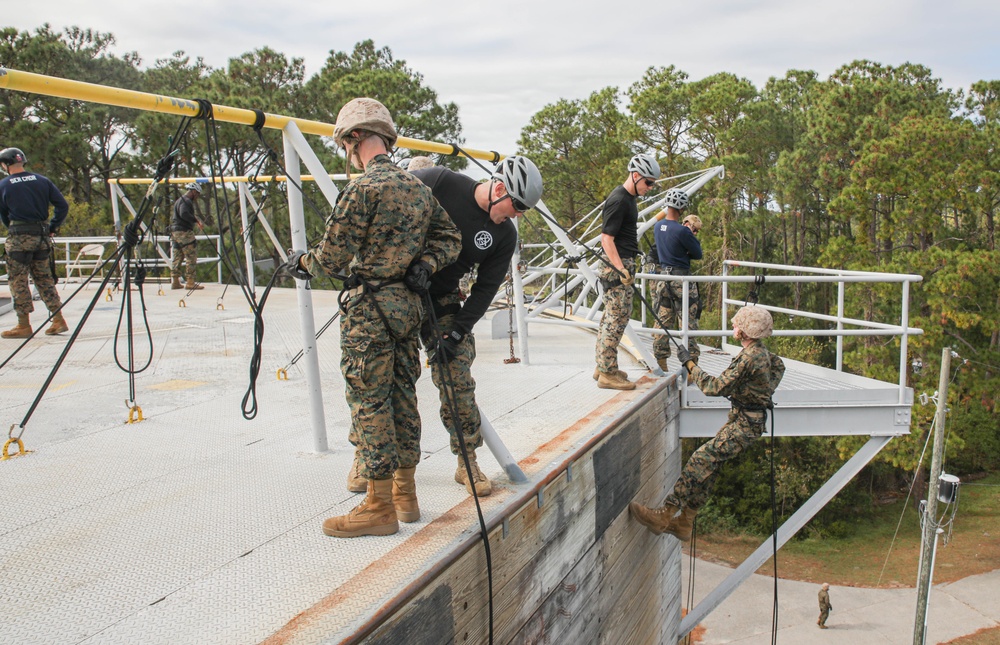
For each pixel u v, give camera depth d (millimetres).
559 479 3920
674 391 6383
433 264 2865
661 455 5996
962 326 21406
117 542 3055
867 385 6559
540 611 3705
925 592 10914
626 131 26969
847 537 22250
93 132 27422
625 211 5496
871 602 17375
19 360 6816
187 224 12570
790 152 26797
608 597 4773
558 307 10578
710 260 29047
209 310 10461
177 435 4582
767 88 32812
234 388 5859
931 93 28438
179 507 3432
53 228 7586
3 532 3152
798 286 30422
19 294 7535
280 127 3867
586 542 4336
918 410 21250
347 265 2764
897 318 24516
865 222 22859
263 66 27250
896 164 21641
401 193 2719
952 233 26797
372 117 2820
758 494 23516
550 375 6488
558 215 30375
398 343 2963
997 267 20578
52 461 4074
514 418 4988
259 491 3643
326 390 5848
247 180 8891
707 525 23219
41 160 25438
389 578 2652
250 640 2311
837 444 22500
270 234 8992
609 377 5805
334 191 3928
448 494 3514
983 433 24500
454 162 24109
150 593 2629
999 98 28391
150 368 6598
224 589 2648
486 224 3219
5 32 25797
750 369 4824
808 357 25781
